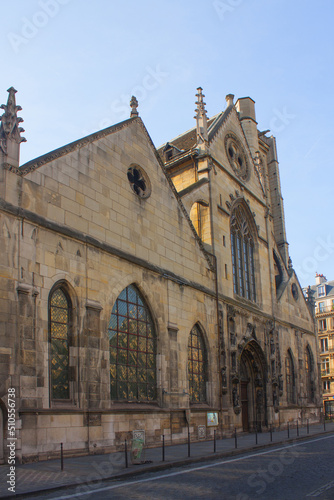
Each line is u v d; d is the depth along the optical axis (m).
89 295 25.27
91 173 27.20
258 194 50.81
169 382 30.47
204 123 42.47
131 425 26.47
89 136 27.53
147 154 32.62
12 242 21.56
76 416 23.11
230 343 38.78
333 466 20.02
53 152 24.88
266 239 50.88
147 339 29.67
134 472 18.02
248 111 57.09
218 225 40.91
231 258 42.03
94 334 25.02
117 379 26.78
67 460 21.20
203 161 41.34
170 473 18.42
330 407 69.94
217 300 37.81
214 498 13.73
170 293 32.22
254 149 55.75
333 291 104.19
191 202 37.97
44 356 22.00
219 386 36.28
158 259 31.69
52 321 23.31
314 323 61.19
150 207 31.83
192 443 30.84
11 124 22.72
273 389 45.62
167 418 29.52
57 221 24.30
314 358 59.09
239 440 33.06
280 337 50.38
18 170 22.61
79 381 23.70
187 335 33.28
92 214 26.69
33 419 20.88
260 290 47.56
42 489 14.50
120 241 28.50
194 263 35.91
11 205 21.83
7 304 20.73
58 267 23.73
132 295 29.08
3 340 20.25
